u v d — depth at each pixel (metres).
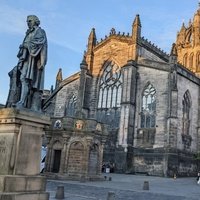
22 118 12.56
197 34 102.56
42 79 14.40
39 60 14.34
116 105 73.31
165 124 63.47
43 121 13.41
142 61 69.75
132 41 72.69
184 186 42.84
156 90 66.44
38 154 13.27
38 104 14.18
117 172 63.62
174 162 60.53
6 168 12.16
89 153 44.31
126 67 69.50
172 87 63.50
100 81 78.38
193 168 66.88
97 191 30.42
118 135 67.81
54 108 84.50
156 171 61.50
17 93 13.93
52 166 45.00
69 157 44.06
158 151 62.41
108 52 78.06
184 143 65.94
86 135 44.28
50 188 30.36
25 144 12.76
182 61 103.12
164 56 76.88
